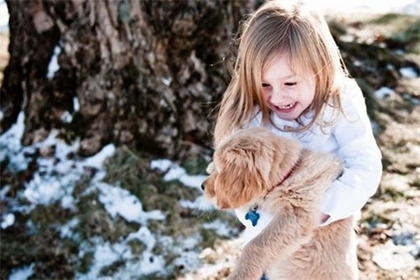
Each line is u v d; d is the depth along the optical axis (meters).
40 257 3.93
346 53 6.45
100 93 4.59
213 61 4.70
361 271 3.76
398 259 3.84
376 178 2.04
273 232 1.97
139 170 4.49
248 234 2.27
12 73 4.82
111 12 4.45
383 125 5.40
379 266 3.79
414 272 3.73
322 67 2.14
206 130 4.72
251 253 1.97
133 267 3.86
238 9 4.75
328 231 2.11
